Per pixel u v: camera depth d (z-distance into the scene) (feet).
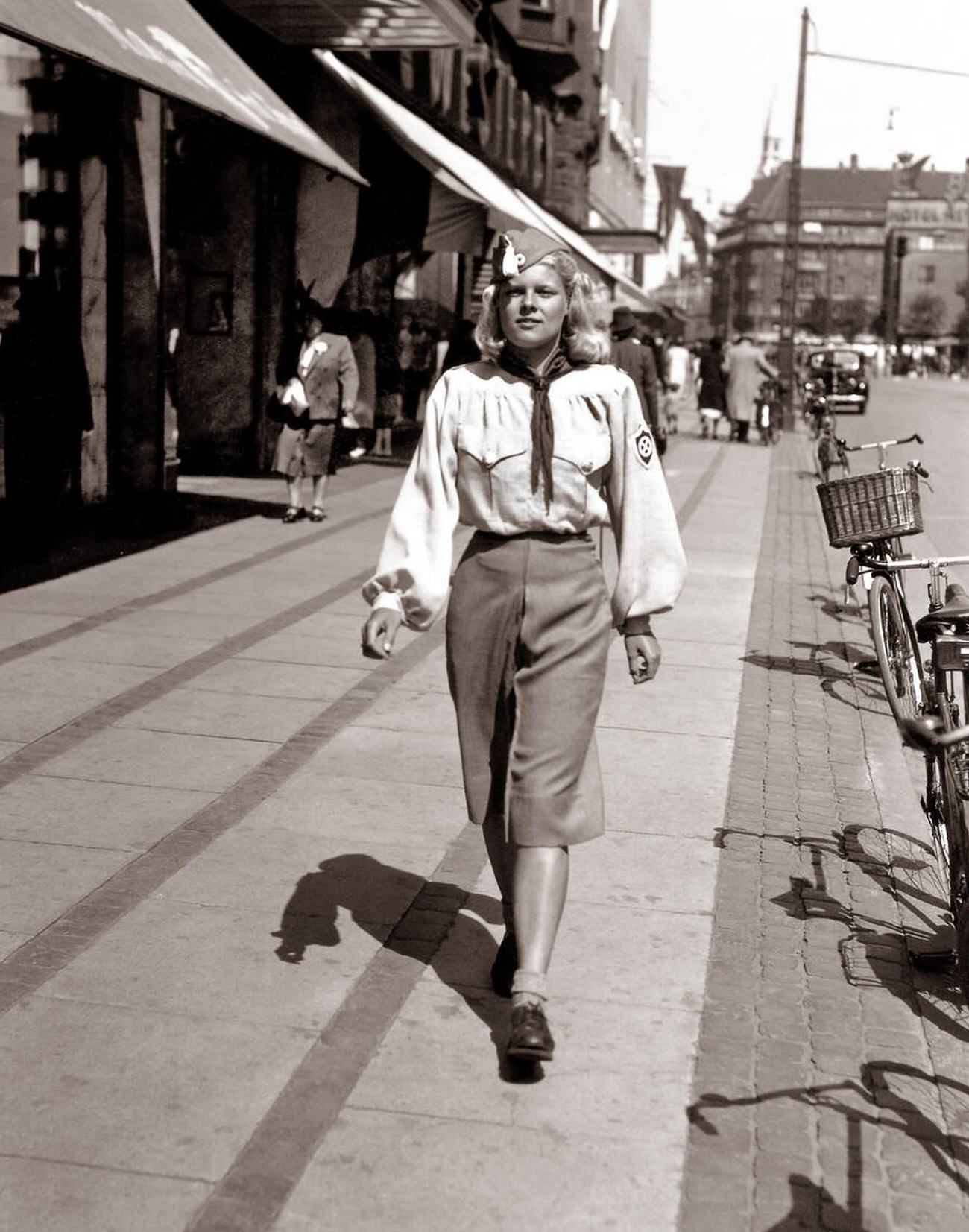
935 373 394.93
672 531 11.37
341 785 17.89
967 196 555.28
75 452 39.11
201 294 53.83
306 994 12.14
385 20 48.83
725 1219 9.20
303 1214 9.07
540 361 11.23
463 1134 10.05
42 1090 10.44
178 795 17.29
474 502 11.22
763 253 580.71
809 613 31.89
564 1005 12.12
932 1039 11.91
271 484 51.47
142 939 13.11
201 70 32.65
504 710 11.46
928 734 8.63
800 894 14.96
